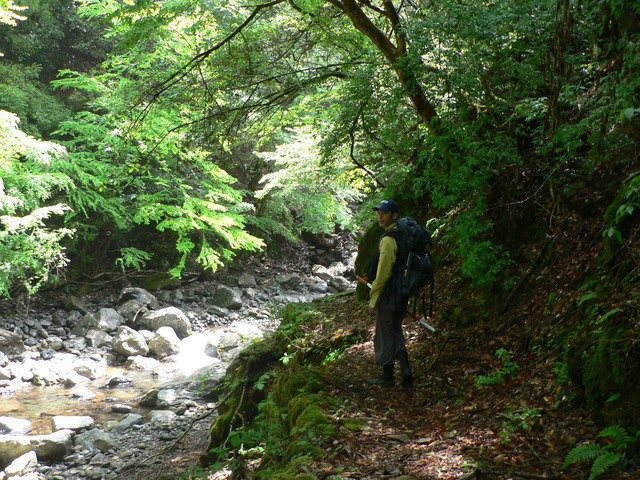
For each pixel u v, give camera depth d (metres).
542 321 4.83
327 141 7.30
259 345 7.58
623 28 3.71
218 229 15.84
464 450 3.55
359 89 6.65
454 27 5.65
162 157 15.15
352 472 3.44
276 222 19.91
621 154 4.95
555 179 5.56
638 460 3.01
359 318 7.52
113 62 13.42
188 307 16.94
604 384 3.49
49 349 12.74
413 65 5.90
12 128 12.05
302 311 7.92
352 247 23.55
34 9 18.11
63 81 14.55
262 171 20.38
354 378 5.27
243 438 5.16
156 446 7.93
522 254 5.82
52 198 16.81
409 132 7.62
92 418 9.08
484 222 6.07
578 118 5.29
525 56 6.00
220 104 8.46
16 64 17.95
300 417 4.29
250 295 18.48
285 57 8.35
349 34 7.72
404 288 4.78
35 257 13.08
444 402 4.55
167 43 9.20
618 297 3.89
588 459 3.14
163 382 11.16
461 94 5.84
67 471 7.28
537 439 3.52
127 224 17.33
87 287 16.58
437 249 7.39
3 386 10.66
